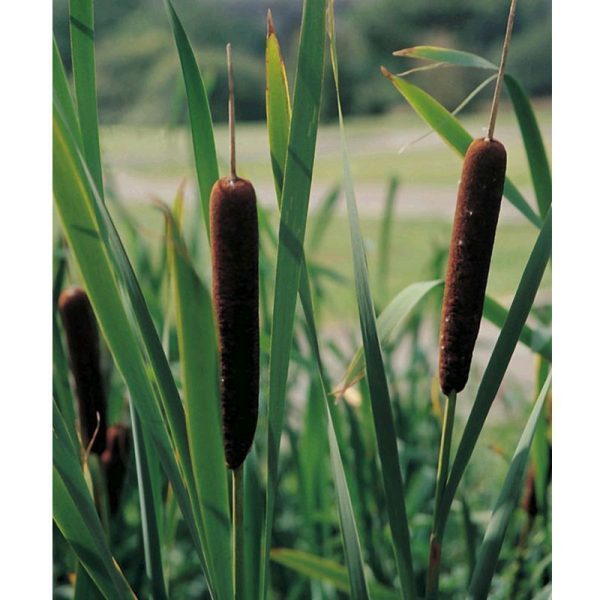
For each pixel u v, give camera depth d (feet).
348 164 2.16
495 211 2.11
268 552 2.27
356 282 2.19
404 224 14.07
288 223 2.16
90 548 2.32
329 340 4.49
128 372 2.19
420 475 4.57
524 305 2.21
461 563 4.37
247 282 2.02
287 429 4.13
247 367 2.06
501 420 5.35
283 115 2.26
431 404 4.64
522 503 3.72
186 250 2.03
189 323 2.07
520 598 3.65
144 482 2.55
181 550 4.42
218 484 2.18
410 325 4.72
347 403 4.02
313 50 2.12
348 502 2.27
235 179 2.00
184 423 2.19
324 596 3.94
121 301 2.17
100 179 2.29
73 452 2.24
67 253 3.21
